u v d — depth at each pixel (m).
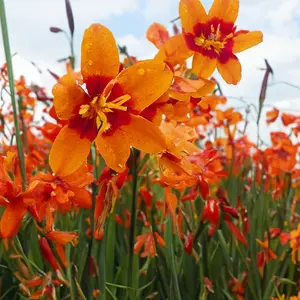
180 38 0.17
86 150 0.13
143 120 0.13
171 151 0.15
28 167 0.20
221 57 0.17
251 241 0.28
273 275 0.27
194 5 0.17
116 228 0.29
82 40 0.13
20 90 0.37
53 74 0.20
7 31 0.13
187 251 0.22
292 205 0.39
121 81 0.13
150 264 0.26
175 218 0.23
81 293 0.18
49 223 0.17
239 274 0.26
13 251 0.20
